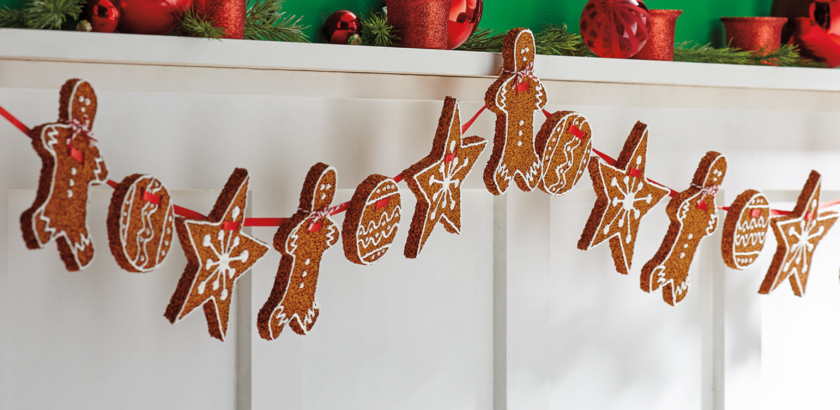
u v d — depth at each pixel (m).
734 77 1.86
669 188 1.88
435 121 1.84
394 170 1.82
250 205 1.77
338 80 1.78
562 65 1.79
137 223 1.58
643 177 1.84
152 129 1.72
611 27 1.80
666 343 2.00
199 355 1.78
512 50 1.73
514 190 1.88
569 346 1.95
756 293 2.03
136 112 1.71
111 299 1.74
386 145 1.82
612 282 1.97
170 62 1.66
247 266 1.67
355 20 1.77
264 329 1.66
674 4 1.98
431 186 1.72
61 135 1.55
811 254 1.95
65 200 1.55
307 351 1.82
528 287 1.90
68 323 1.73
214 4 1.68
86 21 1.64
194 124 1.74
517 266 1.89
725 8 2.01
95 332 1.74
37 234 1.53
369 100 1.80
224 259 1.65
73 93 1.56
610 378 1.97
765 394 2.06
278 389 1.80
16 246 1.70
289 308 1.68
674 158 1.95
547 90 1.86
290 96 1.77
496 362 1.91
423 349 1.88
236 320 1.80
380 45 1.77
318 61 1.70
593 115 1.90
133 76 1.71
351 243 1.70
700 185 1.85
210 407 1.79
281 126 1.77
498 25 1.90
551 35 1.85
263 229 1.78
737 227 1.86
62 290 1.72
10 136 1.68
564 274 1.94
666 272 1.84
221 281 1.65
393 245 1.85
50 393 1.72
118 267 1.74
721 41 2.02
